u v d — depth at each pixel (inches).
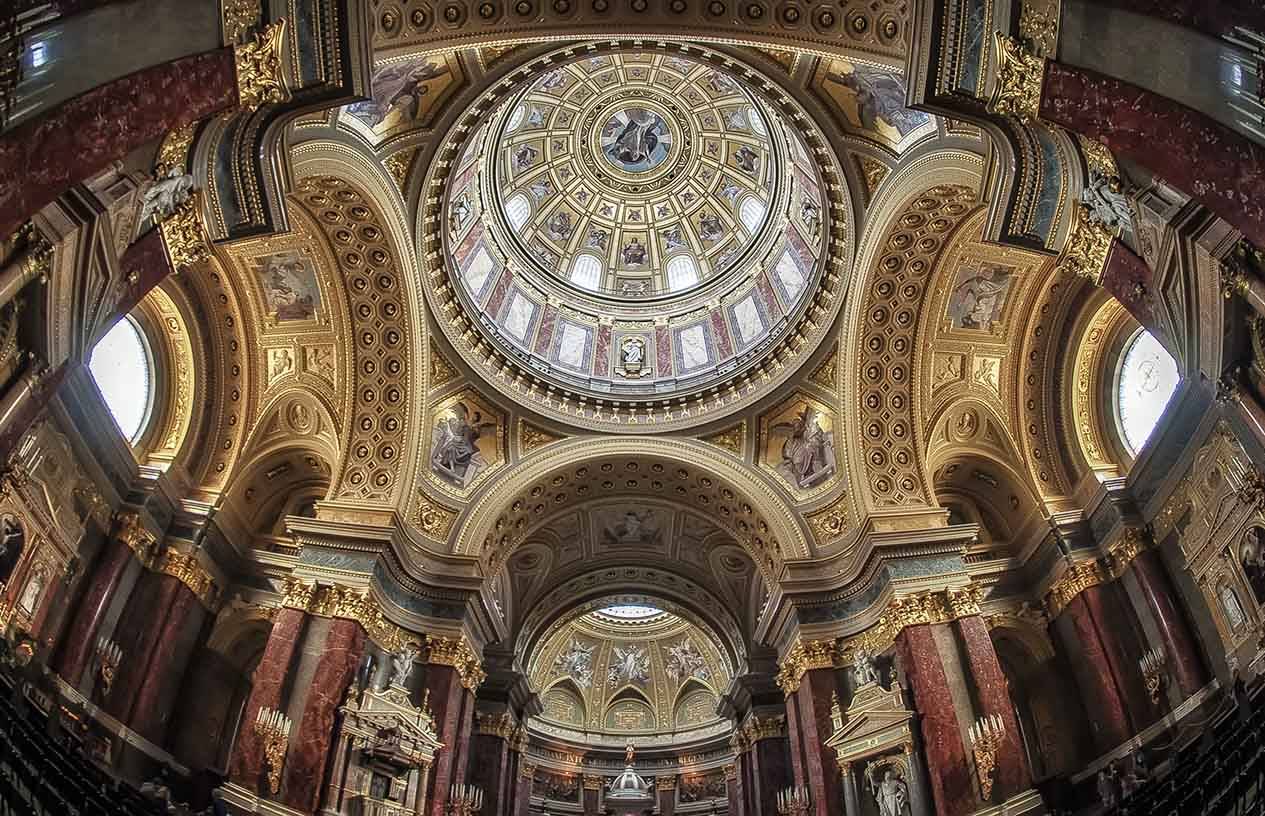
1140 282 501.0
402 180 882.8
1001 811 695.1
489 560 1053.8
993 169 569.9
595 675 1825.8
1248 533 692.1
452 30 591.5
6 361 430.0
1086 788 768.3
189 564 828.0
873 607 888.3
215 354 914.7
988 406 958.4
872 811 780.0
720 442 1115.3
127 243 472.4
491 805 1111.0
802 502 1041.5
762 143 1230.3
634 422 1130.7
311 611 815.7
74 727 661.9
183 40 415.8
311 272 891.4
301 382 942.4
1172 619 760.3
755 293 1200.2
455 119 871.1
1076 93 441.4
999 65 473.1
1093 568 847.1
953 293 916.0
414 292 928.9
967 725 759.1
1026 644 900.0
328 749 747.4
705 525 1221.7
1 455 429.1
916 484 930.1
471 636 975.6
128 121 387.2
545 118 1291.8
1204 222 449.4
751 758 1177.4
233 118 492.7
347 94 502.9
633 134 1342.3
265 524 967.6
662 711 1811.0
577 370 1202.6
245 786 693.3
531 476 1082.1
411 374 943.7
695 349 1232.2
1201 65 382.0
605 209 1364.4
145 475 816.3
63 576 712.4
